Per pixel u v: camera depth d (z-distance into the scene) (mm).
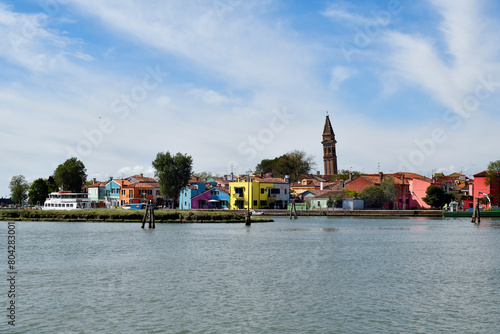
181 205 161125
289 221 119312
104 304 30281
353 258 49812
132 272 41375
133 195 166250
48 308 29406
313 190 168875
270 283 36438
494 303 30312
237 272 41219
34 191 189500
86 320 26984
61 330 25297
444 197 150250
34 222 113938
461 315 27719
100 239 70250
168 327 25750
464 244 63531
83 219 115938
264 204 155250
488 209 136625
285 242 66062
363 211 141250
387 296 32156
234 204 153875
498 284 36062
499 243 64688
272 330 25156
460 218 131625
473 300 31062
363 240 69000
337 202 154875
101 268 43531
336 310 28766
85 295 32625
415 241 67500
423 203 161500
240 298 31641
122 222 112000
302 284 36031
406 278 38438
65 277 39125
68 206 147625
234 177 189375
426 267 43906
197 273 40781
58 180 179500
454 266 44500
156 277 39000
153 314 28078
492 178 137000
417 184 163500
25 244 63562
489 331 24984
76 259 49375
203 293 33094
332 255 52156
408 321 26594
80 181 182000
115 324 26266
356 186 163375
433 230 88500
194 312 28453
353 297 31875
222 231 85812
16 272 41469
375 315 27719
